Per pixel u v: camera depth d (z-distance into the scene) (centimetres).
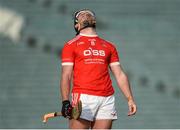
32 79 3994
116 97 3894
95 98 1686
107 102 1708
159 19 4144
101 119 1702
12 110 3919
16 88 3969
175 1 4175
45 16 4119
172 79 4031
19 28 4078
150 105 3950
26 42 4066
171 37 4109
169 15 4159
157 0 4172
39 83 3988
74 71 1716
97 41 1738
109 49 1744
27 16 4103
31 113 3922
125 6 4144
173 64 4062
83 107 1677
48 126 3875
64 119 3869
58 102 3953
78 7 4141
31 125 3900
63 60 1712
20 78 3991
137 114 3916
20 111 3919
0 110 3916
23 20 4094
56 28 4097
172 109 3962
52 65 4031
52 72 4016
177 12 4175
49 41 4069
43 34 4081
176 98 3991
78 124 1683
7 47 4044
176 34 4119
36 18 4106
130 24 4119
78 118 1630
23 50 4050
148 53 4072
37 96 3959
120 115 3878
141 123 3903
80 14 1764
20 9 4109
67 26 4109
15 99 3944
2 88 3962
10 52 4038
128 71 4028
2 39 4056
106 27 4097
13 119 3900
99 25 4100
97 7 4131
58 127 3866
